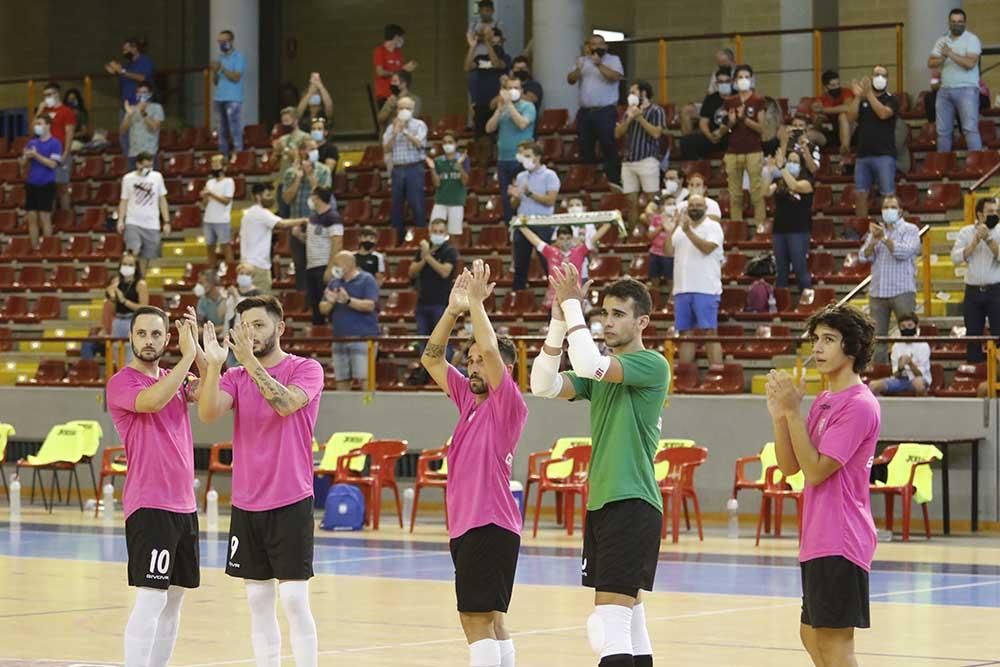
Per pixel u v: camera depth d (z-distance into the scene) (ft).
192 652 46.39
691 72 141.69
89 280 125.39
